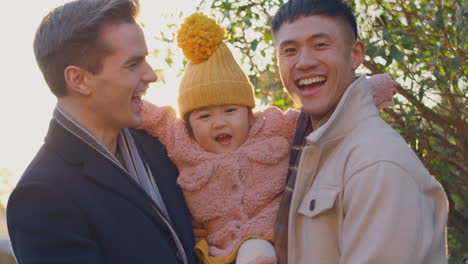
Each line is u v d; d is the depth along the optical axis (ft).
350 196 4.85
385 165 4.68
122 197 5.24
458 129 9.18
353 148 4.98
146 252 5.10
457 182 10.19
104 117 5.48
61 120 5.37
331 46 5.28
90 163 5.22
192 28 5.86
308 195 5.20
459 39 8.15
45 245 4.78
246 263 5.36
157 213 5.41
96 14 5.24
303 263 5.13
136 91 5.48
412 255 4.54
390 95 6.06
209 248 5.76
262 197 5.81
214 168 5.85
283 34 5.42
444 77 8.41
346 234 4.82
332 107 5.46
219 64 5.90
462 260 9.70
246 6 9.10
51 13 5.43
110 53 5.26
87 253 4.83
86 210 5.03
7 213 5.04
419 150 9.27
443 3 8.98
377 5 9.15
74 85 5.31
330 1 5.35
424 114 9.09
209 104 5.85
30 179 5.04
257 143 6.03
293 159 5.78
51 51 5.31
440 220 4.98
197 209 5.86
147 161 5.89
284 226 5.44
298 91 5.48
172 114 6.27
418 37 8.75
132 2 5.43
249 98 6.03
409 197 4.62
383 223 4.57
